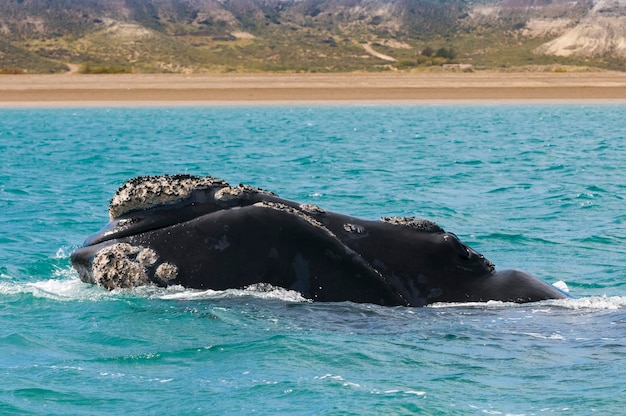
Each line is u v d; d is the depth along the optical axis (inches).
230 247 494.6
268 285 489.1
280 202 518.6
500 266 704.4
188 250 498.6
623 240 802.8
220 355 442.0
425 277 502.9
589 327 470.3
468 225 879.7
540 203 1022.4
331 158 1514.5
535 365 422.9
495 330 466.0
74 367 434.3
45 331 484.1
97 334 474.3
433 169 1363.2
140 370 428.8
